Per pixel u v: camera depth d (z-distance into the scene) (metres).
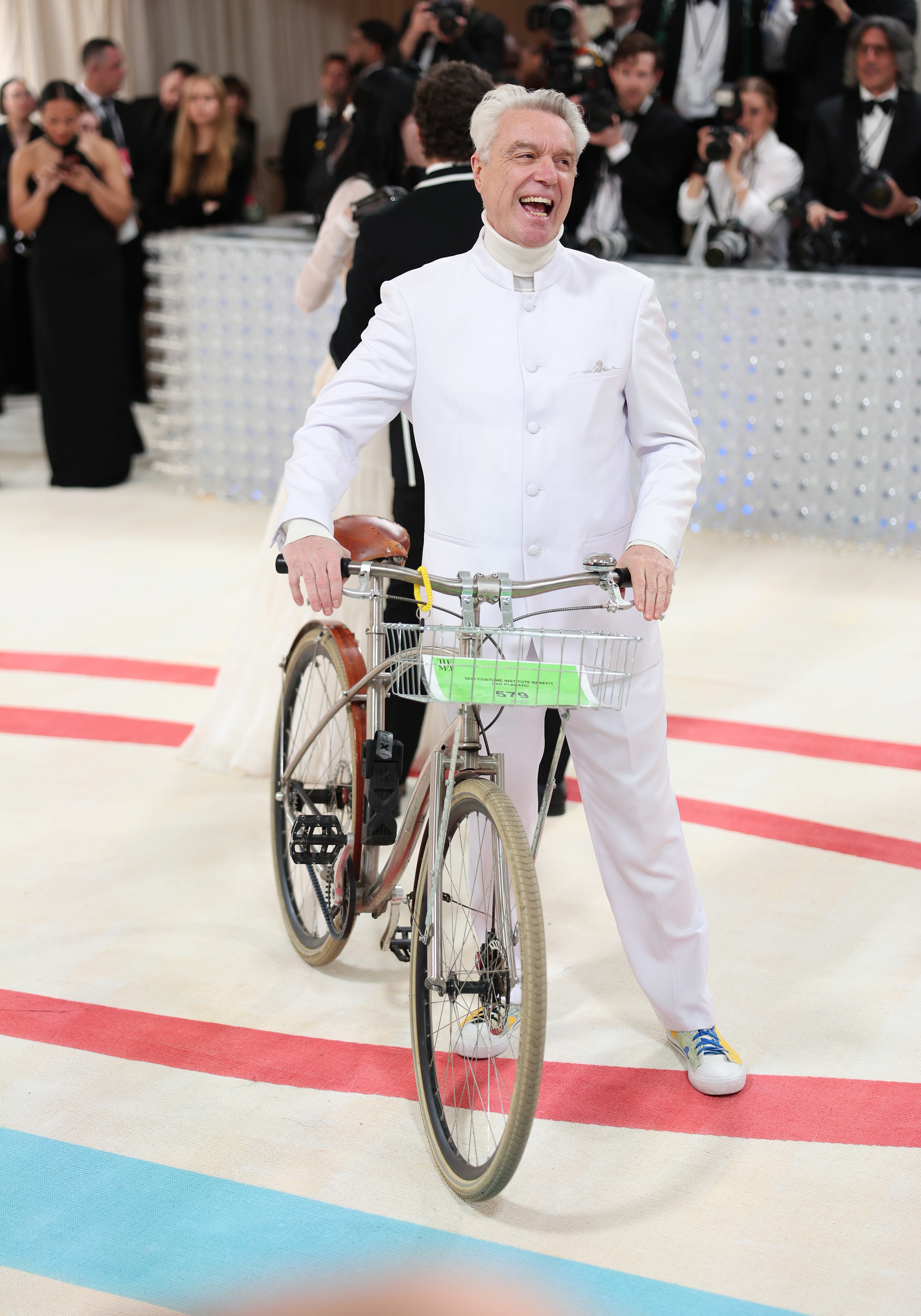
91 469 8.08
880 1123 2.66
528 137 2.37
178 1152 2.59
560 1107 2.73
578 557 2.56
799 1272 2.26
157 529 7.25
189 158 9.18
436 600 2.63
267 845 3.92
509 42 8.18
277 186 12.30
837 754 4.46
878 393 6.52
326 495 2.52
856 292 6.41
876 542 6.73
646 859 2.71
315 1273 2.23
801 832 3.94
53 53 10.47
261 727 4.36
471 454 2.53
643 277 2.56
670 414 2.58
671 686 5.04
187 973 3.25
